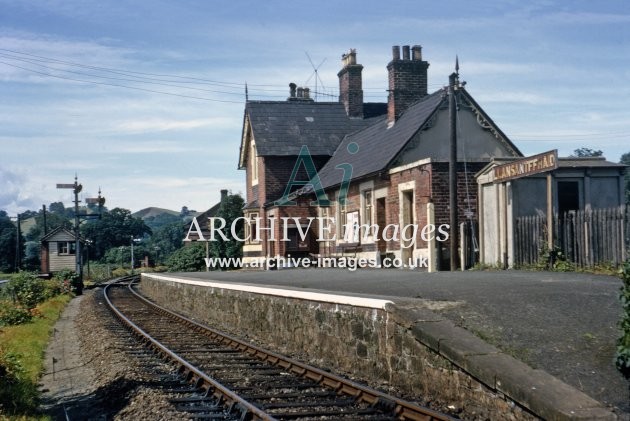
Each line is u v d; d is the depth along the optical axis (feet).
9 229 253.65
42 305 90.07
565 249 52.26
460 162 67.41
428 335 28.12
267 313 49.34
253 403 28.68
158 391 32.01
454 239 62.39
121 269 235.40
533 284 38.73
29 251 337.31
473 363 24.94
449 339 27.32
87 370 41.45
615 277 42.47
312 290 44.16
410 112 88.63
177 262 144.66
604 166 57.31
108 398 32.35
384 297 35.12
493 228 60.44
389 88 93.25
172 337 54.08
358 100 120.47
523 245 55.98
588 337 27.22
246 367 38.29
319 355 39.88
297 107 120.26
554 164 49.85
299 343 43.04
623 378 23.67
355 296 36.22
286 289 46.24
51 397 34.45
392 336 31.68
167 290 92.84
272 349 46.09
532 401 21.77
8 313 67.82
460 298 34.04
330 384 32.09
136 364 40.42
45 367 43.52
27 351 47.47
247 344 44.62
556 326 28.68
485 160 67.97
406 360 30.37
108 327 62.75
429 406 26.91
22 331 57.93
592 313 30.35
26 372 37.99
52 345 54.29
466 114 79.10
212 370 37.60
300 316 42.93
